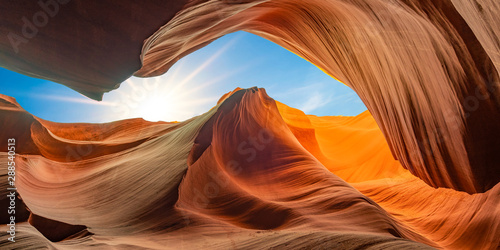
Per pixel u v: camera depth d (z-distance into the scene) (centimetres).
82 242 563
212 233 662
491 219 700
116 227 707
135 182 1032
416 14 627
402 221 962
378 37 827
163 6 271
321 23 1037
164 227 693
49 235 580
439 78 703
